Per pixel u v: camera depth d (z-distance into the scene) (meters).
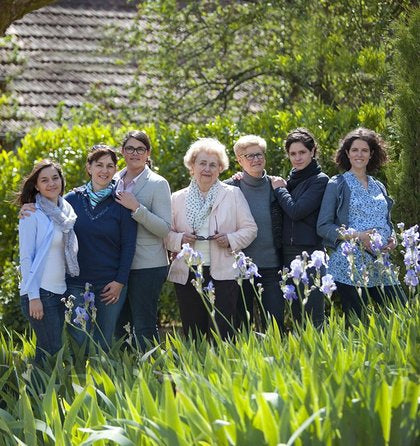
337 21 11.80
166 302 10.02
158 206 7.01
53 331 6.44
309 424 3.61
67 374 5.53
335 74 11.46
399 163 8.38
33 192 6.64
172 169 9.97
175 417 3.80
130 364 5.68
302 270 5.55
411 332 5.39
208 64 13.65
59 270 6.49
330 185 7.20
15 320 9.77
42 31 18.55
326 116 9.62
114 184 6.99
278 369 4.45
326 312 9.20
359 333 5.66
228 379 4.38
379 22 11.49
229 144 9.88
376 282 7.07
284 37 12.91
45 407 4.52
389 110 10.73
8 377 5.75
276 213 7.34
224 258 7.11
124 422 4.10
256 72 13.57
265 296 7.40
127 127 10.62
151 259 7.05
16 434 4.65
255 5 13.12
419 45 8.20
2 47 17.66
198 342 5.97
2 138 15.83
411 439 3.65
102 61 17.78
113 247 6.84
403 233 6.09
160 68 13.66
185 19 13.50
